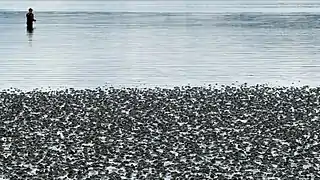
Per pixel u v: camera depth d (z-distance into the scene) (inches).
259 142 714.8
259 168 621.9
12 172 609.0
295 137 738.2
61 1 4468.5
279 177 595.8
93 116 837.2
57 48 1605.6
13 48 1589.6
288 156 661.3
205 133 754.2
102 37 1877.5
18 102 923.4
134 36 1903.3
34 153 670.5
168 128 776.9
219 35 1926.7
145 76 1184.8
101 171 612.7
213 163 639.8
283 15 2758.4
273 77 1168.8
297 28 2146.9
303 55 1471.5
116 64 1339.8
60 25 2294.5
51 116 837.8
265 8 3329.2
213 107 896.9
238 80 1136.8
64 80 1133.1
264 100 948.0
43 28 2172.7
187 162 642.2
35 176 597.0
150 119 823.1
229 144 707.4
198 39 1818.4
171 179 588.4
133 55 1482.5
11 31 2050.9
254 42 1736.0
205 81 1127.0
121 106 900.0
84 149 685.9
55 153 671.1
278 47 1624.0
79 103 918.4
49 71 1233.4
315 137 740.0
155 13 2947.8
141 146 697.6
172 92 1008.9
